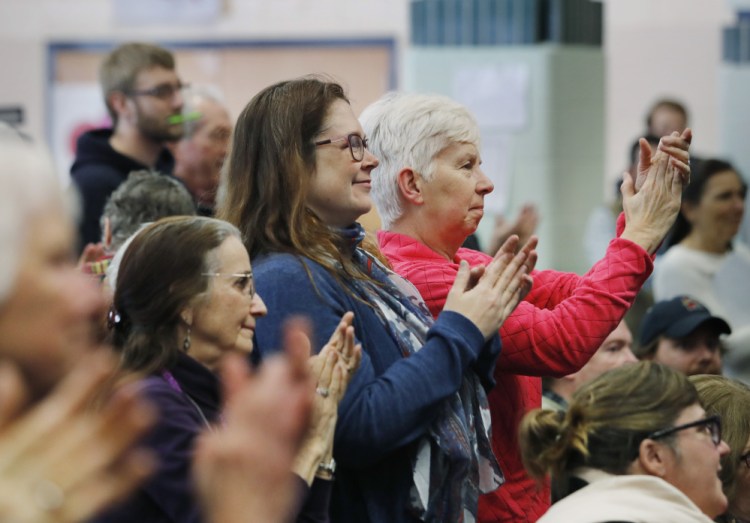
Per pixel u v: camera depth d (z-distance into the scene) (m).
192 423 3.54
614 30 14.36
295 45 14.66
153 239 3.77
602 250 9.66
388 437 3.75
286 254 3.99
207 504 2.11
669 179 4.49
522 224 7.46
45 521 1.89
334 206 4.09
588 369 5.94
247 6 14.69
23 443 1.92
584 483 3.87
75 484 1.91
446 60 10.30
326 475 3.63
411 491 3.90
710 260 8.11
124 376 3.57
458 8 10.31
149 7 14.72
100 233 7.07
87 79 14.88
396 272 4.43
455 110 4.57
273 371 2.17
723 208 8.07
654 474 3.84
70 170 7.29
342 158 4.08
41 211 2.03
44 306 2.04
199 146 7.79
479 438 4.16
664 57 14.31
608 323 4.31
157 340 3.70
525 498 4.63
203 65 14.74
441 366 3.85
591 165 10.65
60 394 2.00
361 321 3.99
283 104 4.09
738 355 7.41
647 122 11.80
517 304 4.09
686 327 6.53
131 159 7.33
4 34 14.85
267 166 4.07
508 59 10.21
